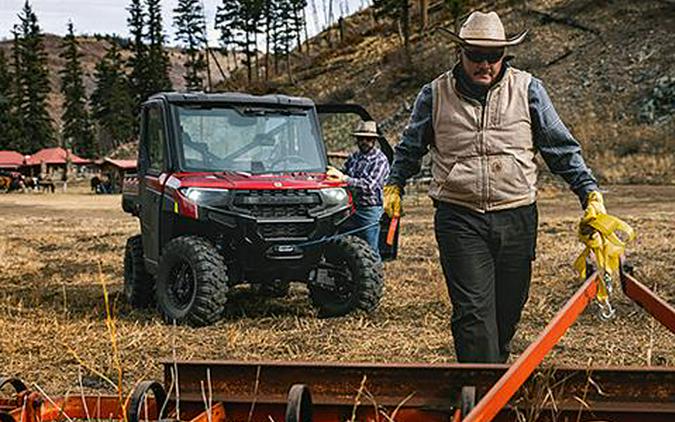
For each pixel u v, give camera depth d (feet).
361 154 38.40
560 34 218.59
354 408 13.20
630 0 220.43
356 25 417.08
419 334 30.25
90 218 108.78
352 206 34.94
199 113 35.17
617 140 164.66
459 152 18.56
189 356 26.84
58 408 14.76
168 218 33.71
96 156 410.72
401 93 239.91
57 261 55.67
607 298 16.56
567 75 199.93
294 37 396.57
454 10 270.87
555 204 112.98
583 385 13.44
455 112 18.57
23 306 36.35
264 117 35.76
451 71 18.95
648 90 181.68
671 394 13.23
